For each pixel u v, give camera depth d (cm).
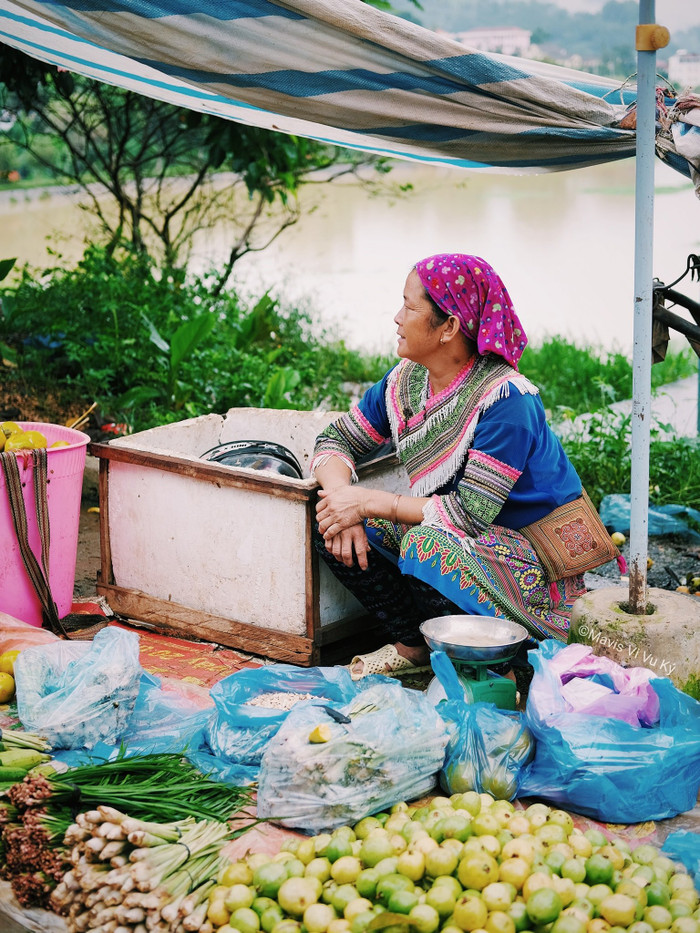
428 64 362
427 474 369
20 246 1370
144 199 1122
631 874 257
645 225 317
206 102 480
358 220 1678
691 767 294
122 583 441
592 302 1169
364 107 389
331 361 905
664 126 397
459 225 1606
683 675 317
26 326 841
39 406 744
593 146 419
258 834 278
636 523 322
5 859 270
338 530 363
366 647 416
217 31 352
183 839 260
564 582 371
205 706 348
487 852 255
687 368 921
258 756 308
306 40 353
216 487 399
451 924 238
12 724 331
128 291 862
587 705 300
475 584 348
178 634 423
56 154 1227
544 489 360
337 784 280
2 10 441
